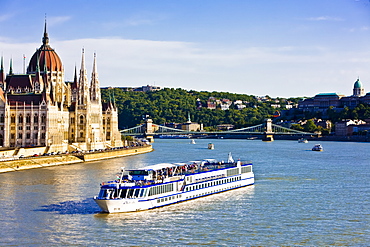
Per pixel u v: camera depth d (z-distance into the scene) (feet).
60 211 470.80
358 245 382.63
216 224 431.84
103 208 463.83
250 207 492.95
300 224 434.71
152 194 481.87
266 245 380.37
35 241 386.93
